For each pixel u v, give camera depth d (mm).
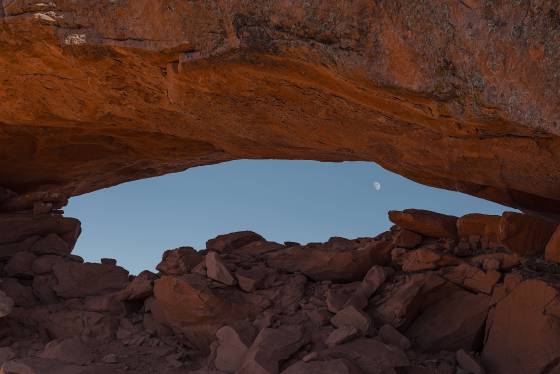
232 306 6289
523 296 5551
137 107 5875
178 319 6430
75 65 4988
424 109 3826
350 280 6926
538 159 4496
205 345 6320
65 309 7434
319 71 3980
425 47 3336
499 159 4773
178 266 7164
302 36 3740
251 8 3783
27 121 6574
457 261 6340
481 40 3104
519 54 2992
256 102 5020
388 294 6242
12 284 7938
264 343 5359
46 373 5480
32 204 9344
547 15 2869
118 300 7320
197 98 5129
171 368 6059
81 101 5934
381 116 4648
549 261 6062
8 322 7180
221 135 6676
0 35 4824
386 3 3385
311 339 5645
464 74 3275
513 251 6273
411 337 6035
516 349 5406
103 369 5730
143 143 8359
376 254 6922
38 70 5395
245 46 3938
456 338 5930
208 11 4000
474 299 6078
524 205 6734
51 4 4508
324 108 4816
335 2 3539
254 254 7605
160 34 4266
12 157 8594
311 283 6914
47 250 8641
